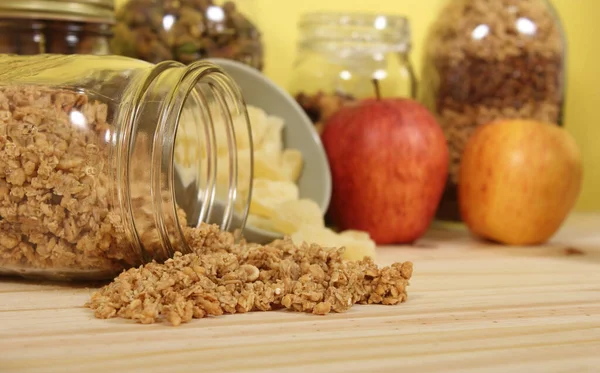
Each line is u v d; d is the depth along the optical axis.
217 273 0.59
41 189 0.59
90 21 0.69
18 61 0.64
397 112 0.75
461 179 0.78
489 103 0.80
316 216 0.71
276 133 0.75
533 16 0.79
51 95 0.60
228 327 0.55
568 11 0.95
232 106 0.66
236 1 0.75
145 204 0.60
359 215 0.76
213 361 0.51
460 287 0.64
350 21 0.78
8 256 0.61
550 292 0.63
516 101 0.80
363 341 0.54
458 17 0.80
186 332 0.55
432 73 0.82
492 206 0.76
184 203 0.66
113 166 0.59
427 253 0.73
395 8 0.90
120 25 0.73
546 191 0.75
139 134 0.59
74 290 0.61
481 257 0.72
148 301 0.57
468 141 0.78
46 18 0.68
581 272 0.68
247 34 0.75
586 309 0.59
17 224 0.60
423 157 0.75
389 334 0.55
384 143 0.74
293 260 0.61
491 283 0.65
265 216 0.72
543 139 0.75
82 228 0.59
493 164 0.75
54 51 0.70
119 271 0.62
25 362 0.51
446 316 0.58
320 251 0.61
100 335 0.54
